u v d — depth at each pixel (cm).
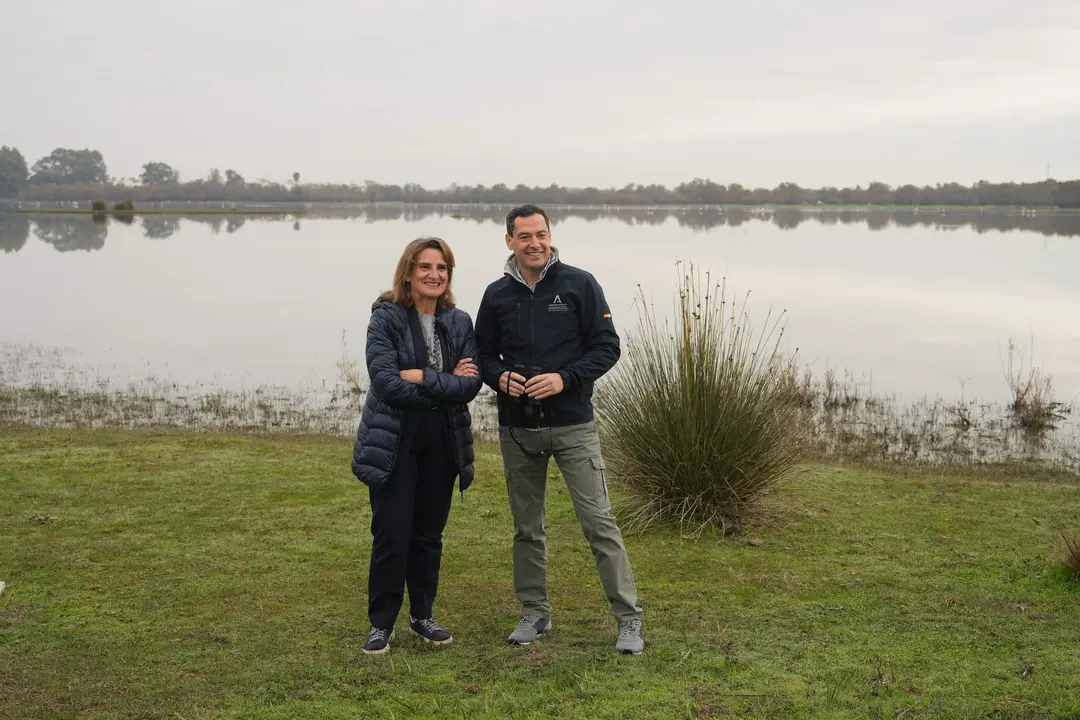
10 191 14050
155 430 853
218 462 673
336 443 784
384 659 340
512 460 353
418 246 336
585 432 346
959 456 827
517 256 345
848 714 291
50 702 306
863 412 1009
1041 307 1953
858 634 362
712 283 2398
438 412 337
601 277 2469
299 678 325
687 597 409
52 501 560
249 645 354
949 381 1182
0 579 427
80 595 407
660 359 547
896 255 3566
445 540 497
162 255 3534
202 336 1555
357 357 1352
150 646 353
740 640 355
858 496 596
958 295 2189
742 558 468
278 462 678
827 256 3481
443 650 351
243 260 3303
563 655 344
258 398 1058
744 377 545
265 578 432
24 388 1077
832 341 1503
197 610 392
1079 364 1299
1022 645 348
